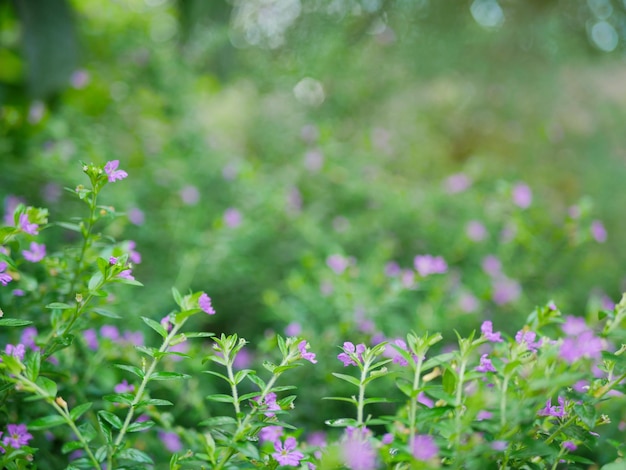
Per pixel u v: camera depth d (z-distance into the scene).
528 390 1.01
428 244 3.56
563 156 5.31
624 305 1.23
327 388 2.15
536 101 5.61
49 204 3.01
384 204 3.74
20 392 1.33
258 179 3.63
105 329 1.78
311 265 2.67
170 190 3.44
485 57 5.85
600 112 5.45
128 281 1.24
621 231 4.27
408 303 2.76
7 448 1.16
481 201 3.66
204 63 4.88
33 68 3.94
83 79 4.11
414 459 0.98
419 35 5.80
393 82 5.16
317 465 1.12
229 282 2.93
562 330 1.73
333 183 3.91
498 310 2.89
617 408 1.63
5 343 1.55
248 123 4.78
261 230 3.23
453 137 5.63
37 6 3.94
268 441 1.16
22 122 3.59
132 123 4.19
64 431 1.53
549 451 1.01
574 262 3.46
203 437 1.22
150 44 4.47
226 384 2.37
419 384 1.23
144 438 1.73
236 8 5.25
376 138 4.56
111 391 1.70
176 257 2.92
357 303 2.37
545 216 3.52
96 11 4.55
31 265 1.86
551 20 6.05
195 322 2.62
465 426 1.01
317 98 4.96
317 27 5.29
